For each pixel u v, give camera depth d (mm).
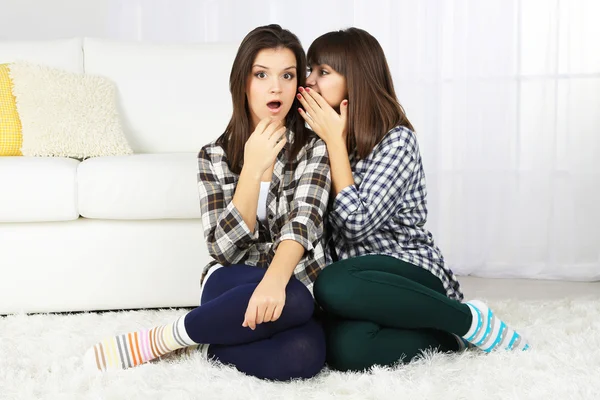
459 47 3363
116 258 2430
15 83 2789
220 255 1812
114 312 2438
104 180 2379
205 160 1933
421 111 3424
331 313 1804
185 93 3049
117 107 3014
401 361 1792
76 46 3059
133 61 3059
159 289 2449
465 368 1752
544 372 1721
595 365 1791
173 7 3740
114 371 1768
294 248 1734
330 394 1635
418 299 1754
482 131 3365
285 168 1893
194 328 1721
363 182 1886
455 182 3404
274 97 1794
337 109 1960
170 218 2447
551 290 3012
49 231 2408
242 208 1771
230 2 3693
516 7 3299
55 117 2746
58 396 1638
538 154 3324
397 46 3438
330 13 3578
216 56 3094
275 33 1806
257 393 1617
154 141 3023
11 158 2506
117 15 3777
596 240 3289
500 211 3365
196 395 1615
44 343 2043
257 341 1734
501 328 1854
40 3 3799
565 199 3311
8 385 1724
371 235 1945
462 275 3365
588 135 3277
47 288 2412
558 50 3275
